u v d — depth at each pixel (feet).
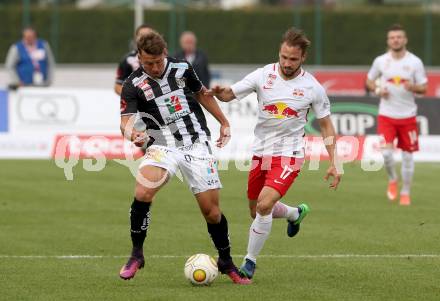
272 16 376.89
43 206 147.54
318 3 377.30
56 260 103.40
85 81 367.66
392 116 156.15
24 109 222.89
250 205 101.55
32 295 85.51
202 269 89.35
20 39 374.22
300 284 90.79
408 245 114.01
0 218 135.03
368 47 377.91
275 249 110.83
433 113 223.92
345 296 85.51
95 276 94.38
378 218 137.39
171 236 120.16
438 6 388.16
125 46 376.48
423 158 223.10
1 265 100.27
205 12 375.04
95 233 122.62
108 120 221.66
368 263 102.06
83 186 172.55
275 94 95.14
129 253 108.06
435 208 148.66
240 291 87.40
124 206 148.25
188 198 158.10
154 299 83.61
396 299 84.43
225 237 91.20
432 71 340.59
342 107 223.71
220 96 95.04
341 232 124.06
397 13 377.71
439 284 90.79
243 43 376.89
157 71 88.38
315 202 154.71
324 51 377.91
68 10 374.63
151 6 377.30
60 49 375.04
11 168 200.03
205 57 214.07
